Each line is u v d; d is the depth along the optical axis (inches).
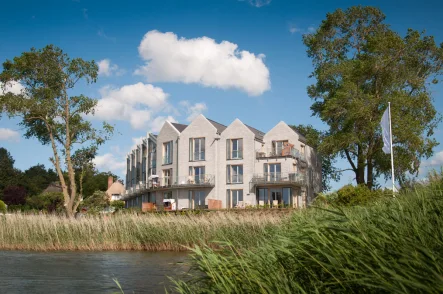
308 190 2037.4
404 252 163.3
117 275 550.0
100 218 1056.2
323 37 1699.1
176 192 2042.3
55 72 1681.8
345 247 194.7
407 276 148.9
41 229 984.3
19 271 597.3
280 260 227.0
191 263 269.1
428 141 1423.5
